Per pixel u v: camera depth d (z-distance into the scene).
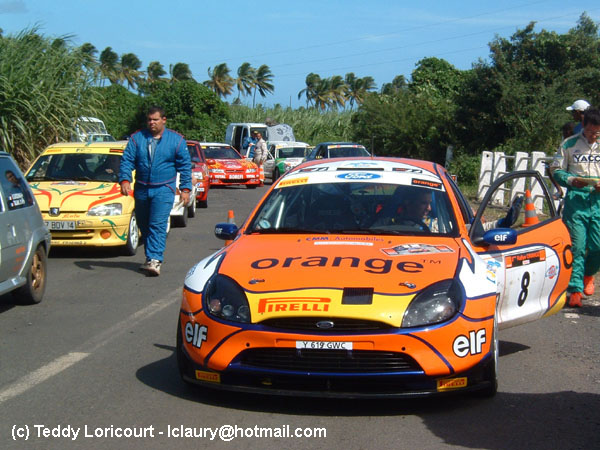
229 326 4.44
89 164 11.71
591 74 26.58
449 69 40.06
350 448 3.98
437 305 4.38
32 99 14.79
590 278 7.78
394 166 6.32
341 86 111.00
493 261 5.33
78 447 4.01
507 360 5.73
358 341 4.27
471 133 28.52
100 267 10.06
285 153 31.06
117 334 6.49
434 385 4.38
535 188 15.44
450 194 5.85
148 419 4.43
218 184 27.03
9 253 6.94
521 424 4.34
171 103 44.66
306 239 5.33
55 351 5.95
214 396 4.84
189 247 11.97
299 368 4.34
